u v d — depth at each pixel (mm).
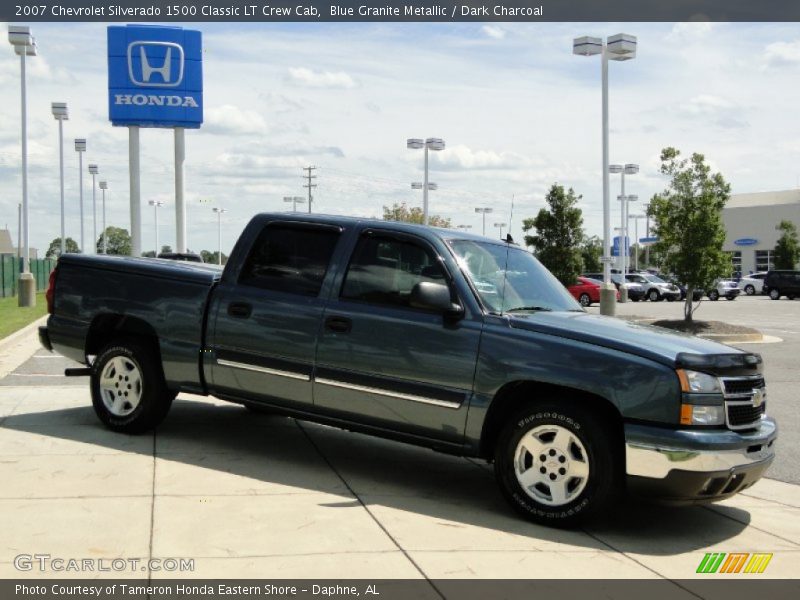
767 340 20750
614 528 5477
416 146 40031
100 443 7004
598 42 25094
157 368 7230
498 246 6707
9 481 5805
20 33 26547
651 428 5117
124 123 32188
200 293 6941
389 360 5969
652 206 23031
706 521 5797
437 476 6562
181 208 33188
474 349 5672
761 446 5484
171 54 32188
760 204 75750
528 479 5461
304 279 6543
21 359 13523
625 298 44562
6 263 36500
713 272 22547
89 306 7539
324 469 6547
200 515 5215
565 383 5344
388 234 6301
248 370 6637
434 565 4551
